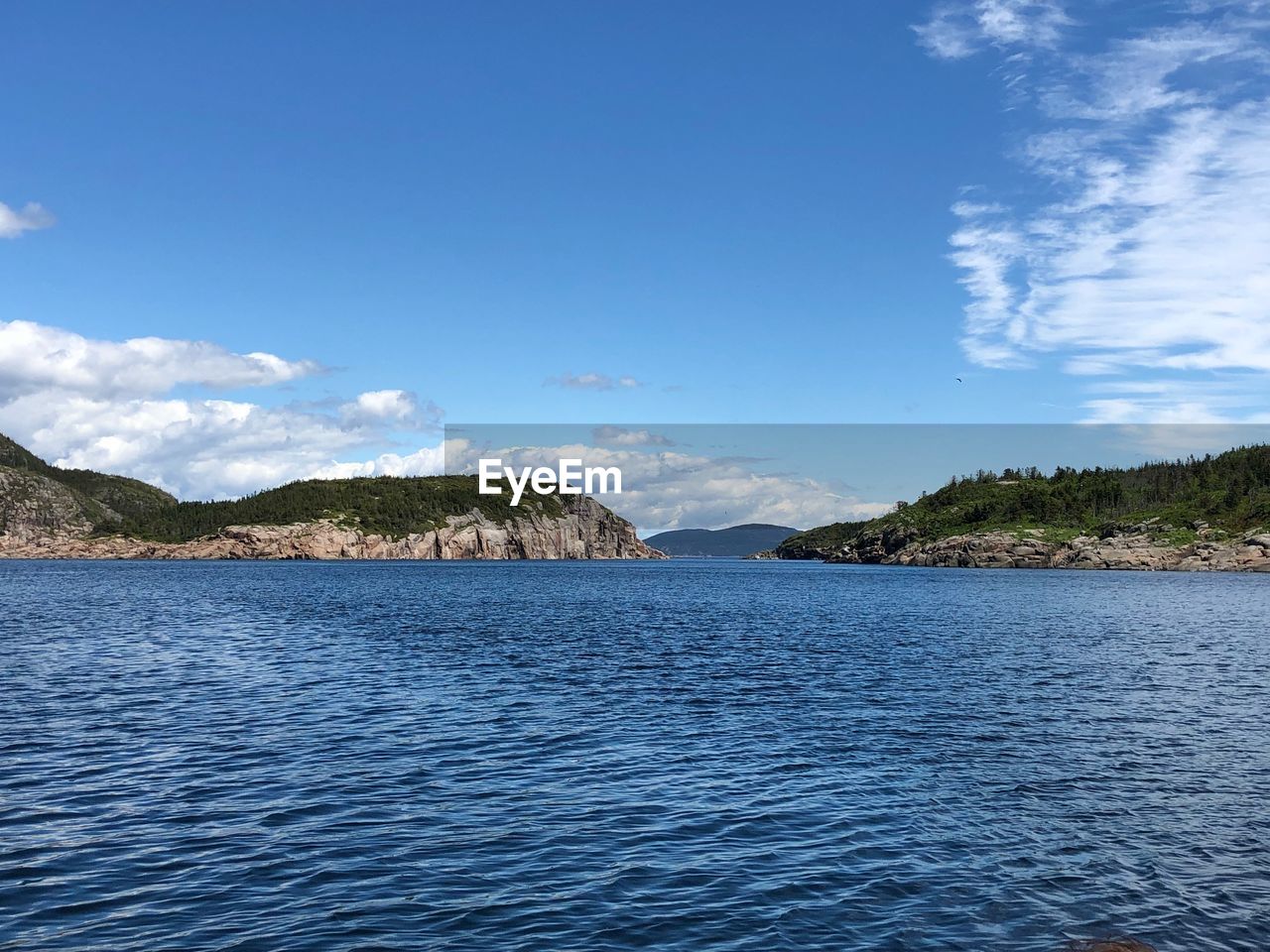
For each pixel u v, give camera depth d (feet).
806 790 74.90
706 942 46.50
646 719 105.60
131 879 54.03
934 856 59.57
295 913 49.21
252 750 88.43
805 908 50.93
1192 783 77.61
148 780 76.64
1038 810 69.56
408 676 139.64
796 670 147.95
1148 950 46.21
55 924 47.42
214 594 385.50
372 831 63.46
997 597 386.93
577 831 64.03
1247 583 537.24
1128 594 409.69
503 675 141.08
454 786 75.56
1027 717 107.24
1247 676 141.90
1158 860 59.06
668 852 59.88
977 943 46.91
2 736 93.97
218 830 63.36
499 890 53.06
